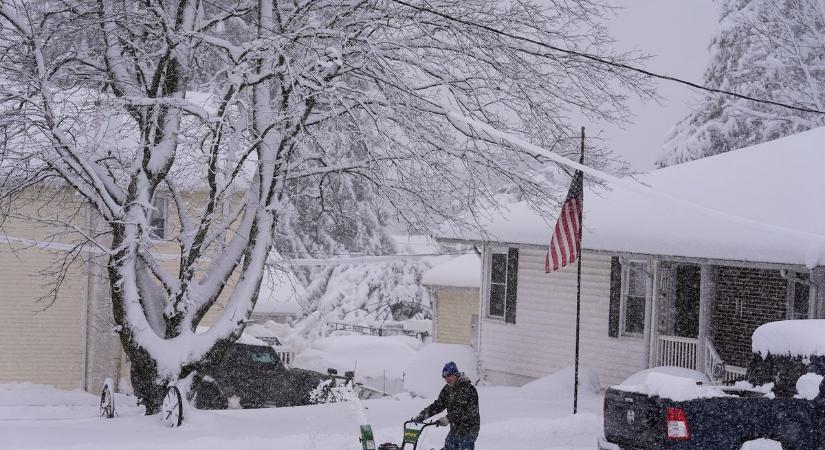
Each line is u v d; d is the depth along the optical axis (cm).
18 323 2650
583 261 2602
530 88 1811
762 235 2016
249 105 1769
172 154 1727
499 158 1842
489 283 2855
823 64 3928
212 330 1720
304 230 4750
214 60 2061
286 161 1764
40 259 2656
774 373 1284
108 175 1762
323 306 4975
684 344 2323
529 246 2472
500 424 1602
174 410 1542
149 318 1777
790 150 2383
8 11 1639
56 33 1766
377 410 1881
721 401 1159
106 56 1761
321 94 1662
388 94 1723
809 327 1262
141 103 1606
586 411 1947
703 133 4391
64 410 1902
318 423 1659
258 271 1772
